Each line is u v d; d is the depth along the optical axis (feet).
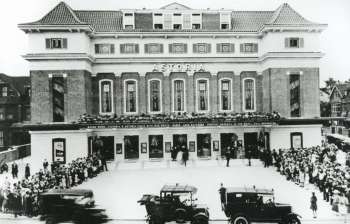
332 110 260.83
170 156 155.12
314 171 108.27
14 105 219.20
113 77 159.12
